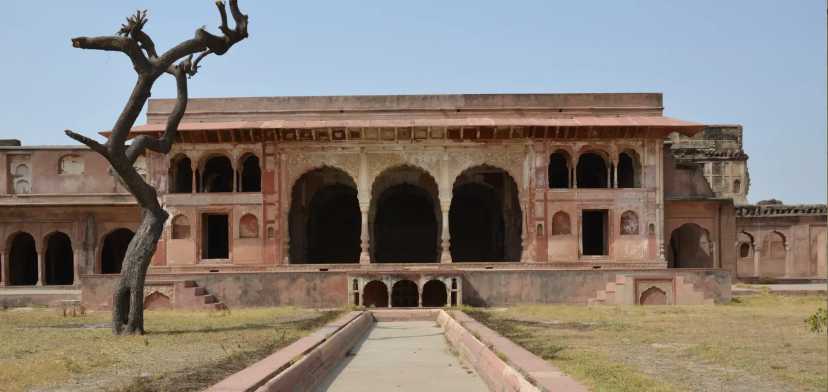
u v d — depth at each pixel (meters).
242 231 21.39
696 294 18.23
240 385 5.49
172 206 21.42
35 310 17.92
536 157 21.20
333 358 9.07
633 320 13.73
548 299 18.52
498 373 6.93
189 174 23.17
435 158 21.38
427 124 20.77
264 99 22.09
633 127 20.97
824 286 23.19
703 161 31.70
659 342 10.05
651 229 21.08
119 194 22.97
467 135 21.22
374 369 8.88
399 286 19.92
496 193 24.92
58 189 23.34
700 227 23.48
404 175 23.06
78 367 7.64
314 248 25.16
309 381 7.20
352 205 26.06
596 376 6.93
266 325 12.93
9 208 22.92
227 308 18.44
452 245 25.95
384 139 21.39
